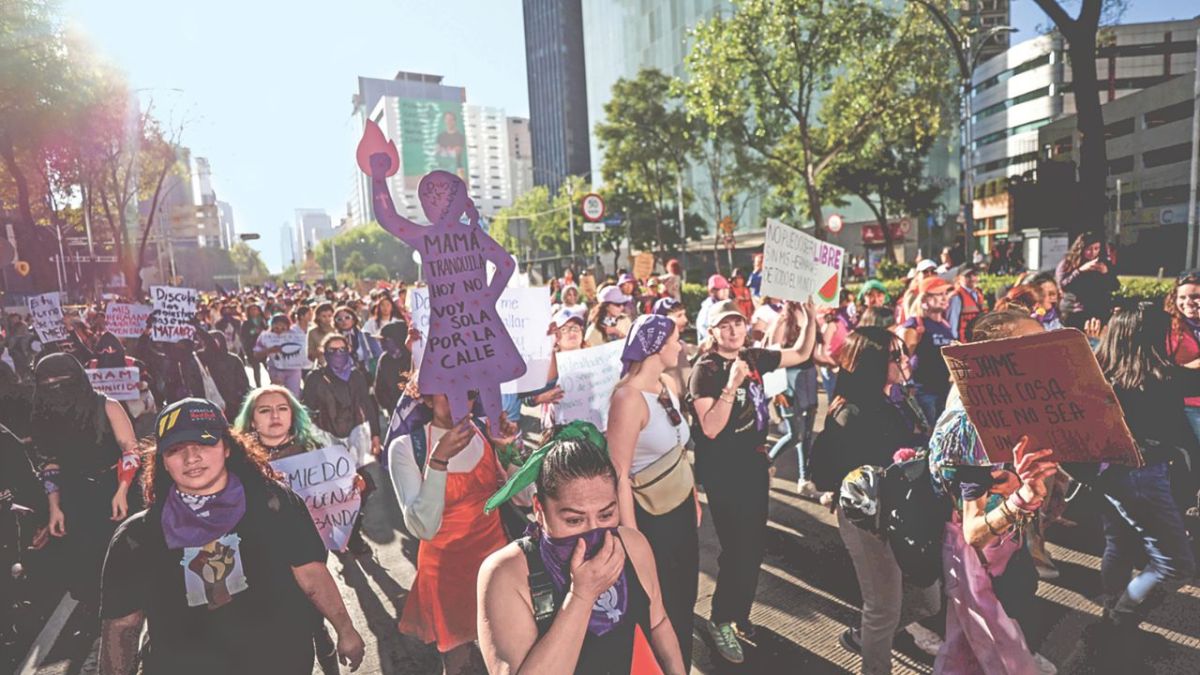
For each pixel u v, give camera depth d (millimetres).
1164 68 63125
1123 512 3471
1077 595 4215
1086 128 13578
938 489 2766
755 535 3736
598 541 1654
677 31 69375
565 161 121062
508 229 85375
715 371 3689
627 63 80125
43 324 9289
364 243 162250
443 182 2832
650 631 1883
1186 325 4766
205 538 2197
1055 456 2271
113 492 4109
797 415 6219
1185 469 3463
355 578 5129
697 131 40719
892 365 3498
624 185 52000
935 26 22812
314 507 3855
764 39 24156
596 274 49375
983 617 2680
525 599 1679
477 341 2859
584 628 1604
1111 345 3590
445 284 2830
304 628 2393
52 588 5027
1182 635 3715
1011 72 72125
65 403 3920
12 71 24672
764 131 27438
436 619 3027
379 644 4160
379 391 7262
